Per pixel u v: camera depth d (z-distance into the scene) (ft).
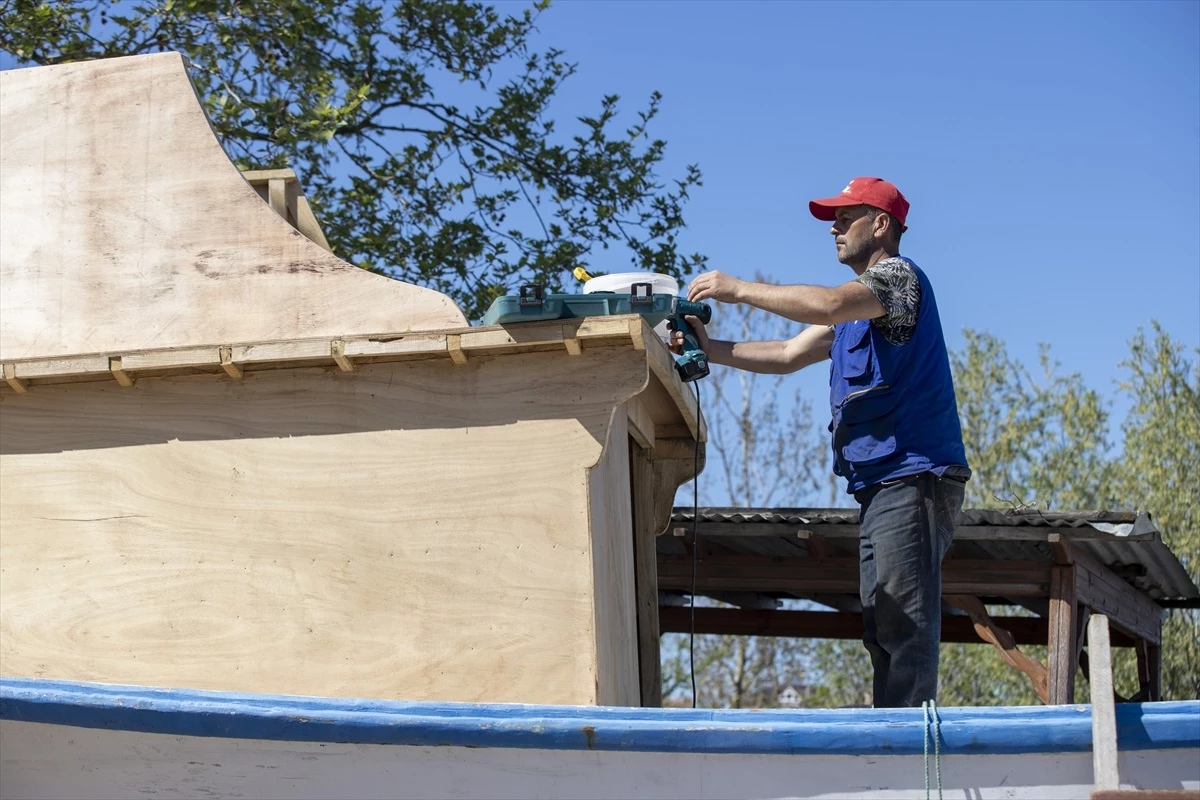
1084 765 10.53
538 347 12.92
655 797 10.87
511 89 37.73
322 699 10.85
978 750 10.55
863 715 10.72
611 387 12.84
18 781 11.17
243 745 11.04
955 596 23.91
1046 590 23.81
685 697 75.77
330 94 32.35
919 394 14.48
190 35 33.96
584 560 12.57
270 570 12.96
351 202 36.09
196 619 12.93
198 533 13.14
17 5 32.53
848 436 14.85
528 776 10.96
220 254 14.12
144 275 14.17
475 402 13.03
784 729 10.66
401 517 12.90
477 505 12.82
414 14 37.22
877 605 14.26
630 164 37.63
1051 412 68.44
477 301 35.65
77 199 14.49
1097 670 10.40
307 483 13.10
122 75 14.80
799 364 16.15
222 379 13.46
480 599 12.62
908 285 14.52
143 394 13.55
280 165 32.04
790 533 23.47
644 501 17.06
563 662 12.38
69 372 13.25
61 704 10.66
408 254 35.76
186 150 14.48
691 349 15.31
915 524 14.19
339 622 12.75
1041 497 64.80
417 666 12.54
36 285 14.30
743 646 69.10
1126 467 62.49
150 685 12.79
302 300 13.85
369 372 13.26
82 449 13.50
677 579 26.66
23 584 13.25
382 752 11.00
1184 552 57.67
